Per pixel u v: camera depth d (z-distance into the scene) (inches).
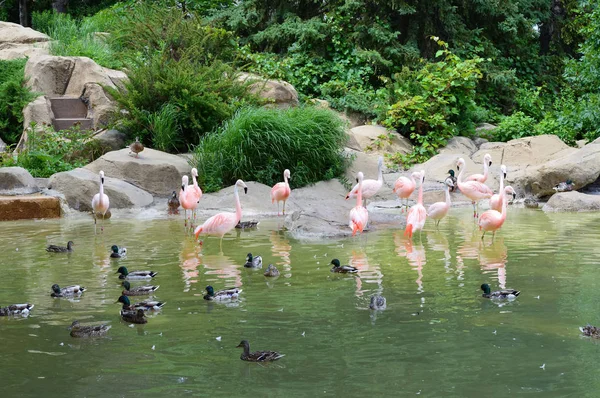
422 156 924.0
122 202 721.0
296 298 380.8
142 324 337.4
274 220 673.0
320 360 288.4
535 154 903.7
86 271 446.0
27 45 1118.4
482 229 555.5
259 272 443.2
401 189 710.5
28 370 281.0
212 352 299.0
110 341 313.9
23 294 391.9
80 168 763.4
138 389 261.9
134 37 999.6
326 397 253.6
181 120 864.9
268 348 302.7
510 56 1240.2
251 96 909.8
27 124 886.4
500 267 451.2
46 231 601.9
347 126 918.4
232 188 761.0
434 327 328.2
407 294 386.3
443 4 1126.4
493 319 339.9
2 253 503.8
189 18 1139.3
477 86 1138.7
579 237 559.8
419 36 1162.0
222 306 366.3
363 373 274.5
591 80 948.0
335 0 1157.1
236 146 788.0
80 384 267.0
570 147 912.3
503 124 1006.4
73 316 351.3
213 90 876.0
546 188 797.9
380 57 1085.8
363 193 701.3
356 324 334.0
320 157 807.1
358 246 531.2
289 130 794.2
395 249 517.3
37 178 745.6
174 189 774.5
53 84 955.3
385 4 1124.5
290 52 1128.8
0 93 924.6
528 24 1189.7
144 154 796.6
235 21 1158.3
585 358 287.6
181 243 542.9
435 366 281.0
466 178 826.2
